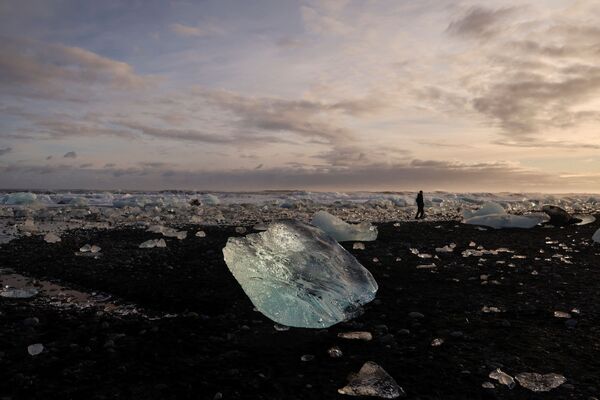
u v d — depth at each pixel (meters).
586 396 3.71
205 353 4.71
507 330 5.47
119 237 14.13
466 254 11.09
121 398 3.66
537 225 18.50
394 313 6.22
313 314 5.62
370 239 13.73
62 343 4.97
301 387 3.89
